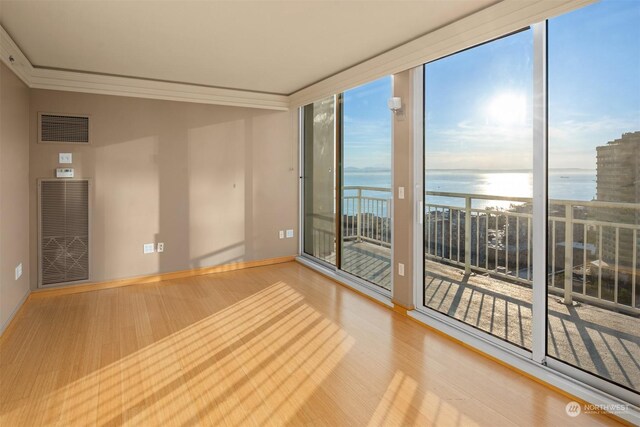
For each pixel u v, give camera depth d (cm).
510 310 280
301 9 265
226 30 300
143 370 258
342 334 314
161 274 469
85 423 204
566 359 240
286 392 234
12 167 331
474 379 247
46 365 263
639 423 195
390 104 342
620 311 213
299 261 556
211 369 260
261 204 537
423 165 342
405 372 256
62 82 399
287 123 552
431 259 343
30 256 396
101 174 429
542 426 201
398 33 311
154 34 307
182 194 478
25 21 280
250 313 360
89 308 372
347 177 457
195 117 482
